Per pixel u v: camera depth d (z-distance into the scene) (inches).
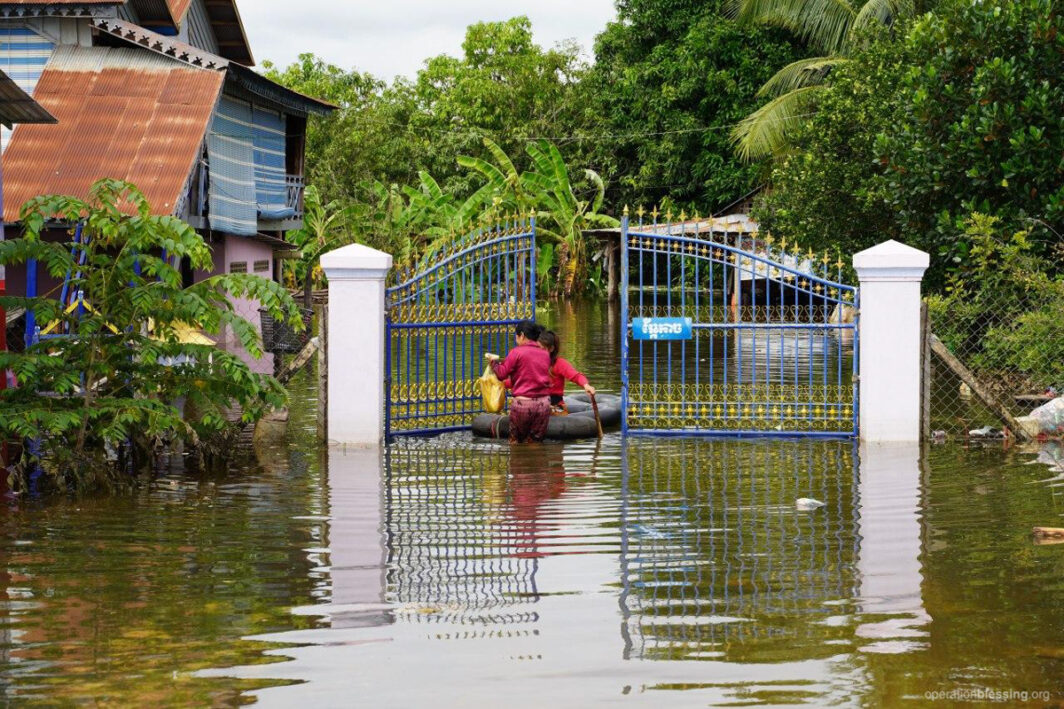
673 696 191.5
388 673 203.0
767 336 485.7
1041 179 560.7
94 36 836.0
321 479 391.2
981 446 448.8
